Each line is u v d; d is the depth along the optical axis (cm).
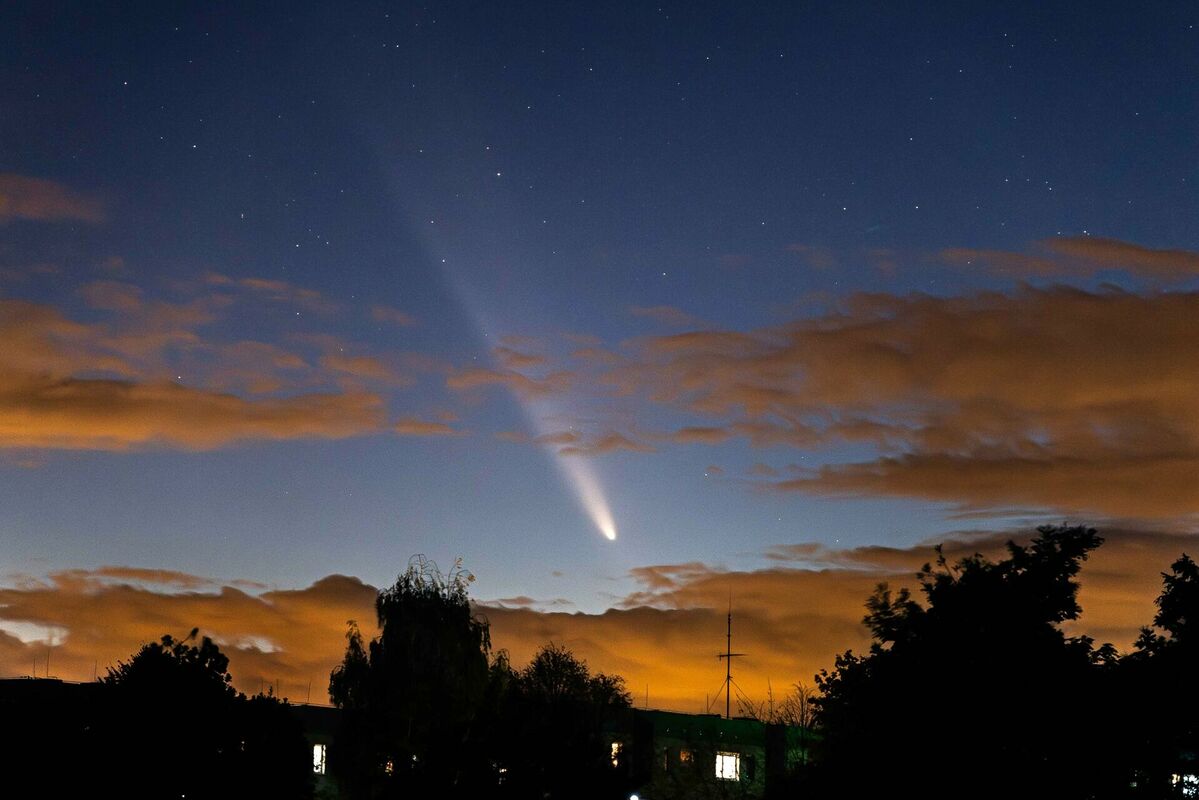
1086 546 2220
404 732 4997
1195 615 2558
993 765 2098
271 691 3984
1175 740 2217
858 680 2269
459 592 5472
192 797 3650
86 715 3681
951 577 2253
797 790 2306
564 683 6788
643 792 4469
